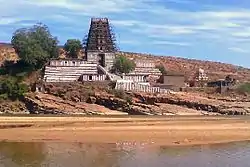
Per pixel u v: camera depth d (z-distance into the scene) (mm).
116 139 67938
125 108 160125
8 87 162125
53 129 80500
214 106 165250
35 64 192500
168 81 191500
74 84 171250
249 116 148125
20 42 193750
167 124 95750
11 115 132000
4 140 66250
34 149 57562
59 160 49156
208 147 60625
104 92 166500
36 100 159750
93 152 55156
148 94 165500
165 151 56375
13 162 47656
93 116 130375
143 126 88562
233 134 76625
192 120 113312
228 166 46531
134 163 47750
